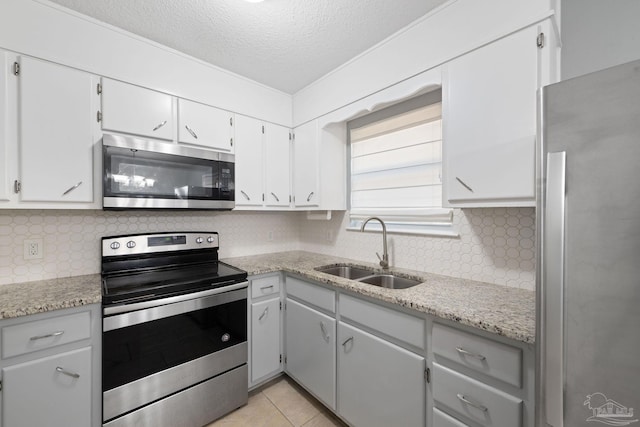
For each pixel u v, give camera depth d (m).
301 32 1.67
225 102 2.09
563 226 0.74
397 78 1.66
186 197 1.81
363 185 2.30
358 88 1.91
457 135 1.36
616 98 0.67
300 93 2.43
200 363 1.64
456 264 1.67
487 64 1.26
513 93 1.17
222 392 1.74
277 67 2.08
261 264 2.12
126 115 1.66
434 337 1.19
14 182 1.36
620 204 0.66
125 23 1.59
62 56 1.47
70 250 1.74
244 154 2.20
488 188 1.24
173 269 1.96
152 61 1.75
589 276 0.71
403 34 1.63
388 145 2.11
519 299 1.25
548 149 0.78
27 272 1.61
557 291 0.76
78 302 1.27
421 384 1.22
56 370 1.23
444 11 1.43
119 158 1.56
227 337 1.76
